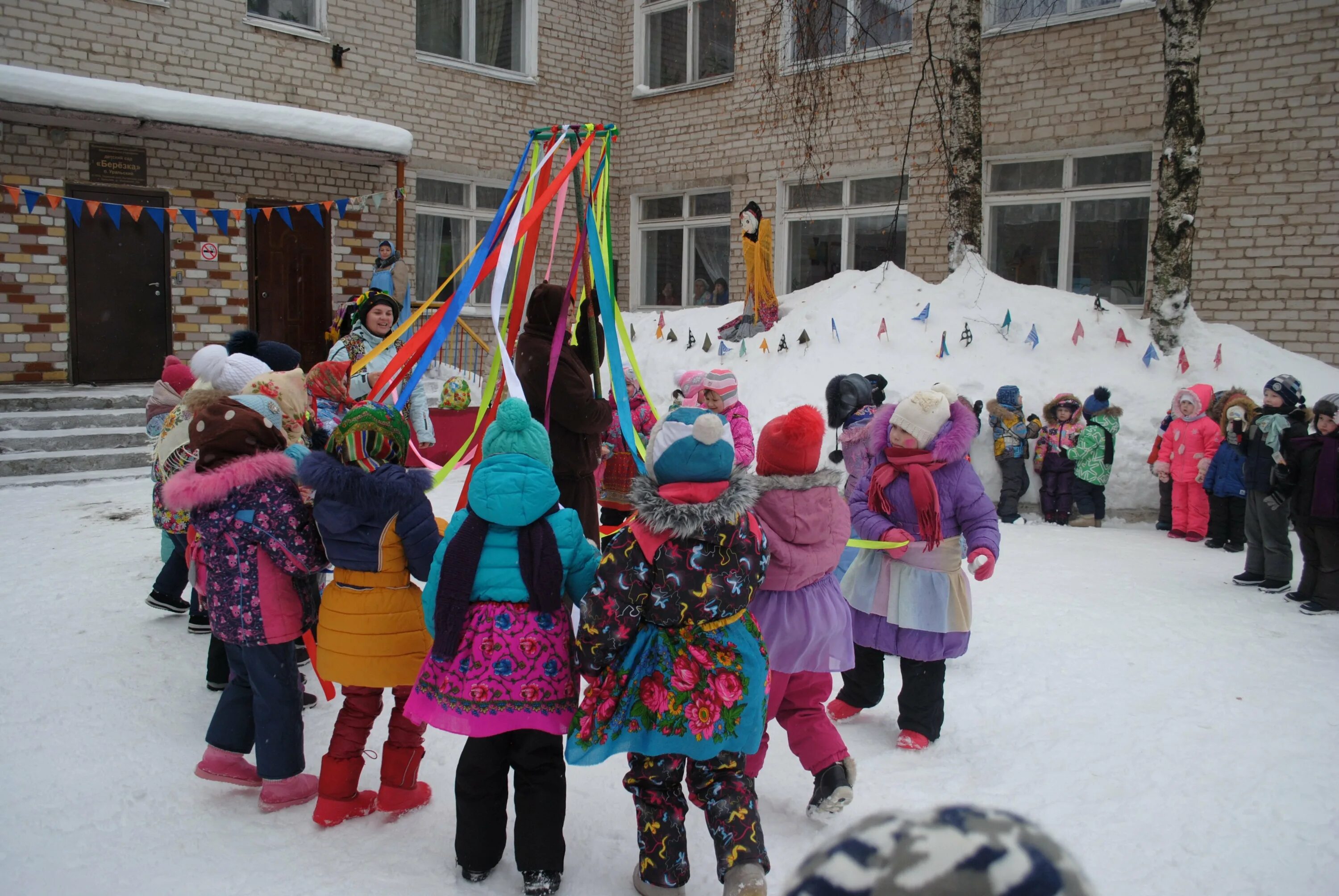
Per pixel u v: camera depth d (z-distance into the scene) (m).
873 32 12.28
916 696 3.61
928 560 3.56
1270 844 2.92
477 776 2.65
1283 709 3.96
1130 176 10.68
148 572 5.82
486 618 2.61
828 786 2.96
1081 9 10.86
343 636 2.90
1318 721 3.83
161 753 3.51
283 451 3.22
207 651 4.53
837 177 12.73
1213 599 5.62
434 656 2.62
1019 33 11.13
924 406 3.54
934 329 9.56
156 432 5.86
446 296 13.90
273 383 4.01
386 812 3.10
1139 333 9.07
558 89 14.46
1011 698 4.11
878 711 4.08
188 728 3.73
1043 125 11.07
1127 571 6.32
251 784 3.25
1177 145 8.78
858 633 3.69
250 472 3.00
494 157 13.91
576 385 4.30
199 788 3.27
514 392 3.42
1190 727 3.78
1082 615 5.25
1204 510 7.34
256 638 3.00
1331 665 4.48
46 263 10.30
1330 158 9.26
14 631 4.73
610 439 5.17
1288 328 9.59
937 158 11.78
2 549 6.33
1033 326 9.13
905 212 12.29
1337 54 9.16
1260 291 9.72
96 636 4.68
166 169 10.97
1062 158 11.10
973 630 5.01
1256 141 9.65
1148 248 10.59
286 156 11.88
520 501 2.61
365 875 2.72
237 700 3.20
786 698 3.05
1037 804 3.18
